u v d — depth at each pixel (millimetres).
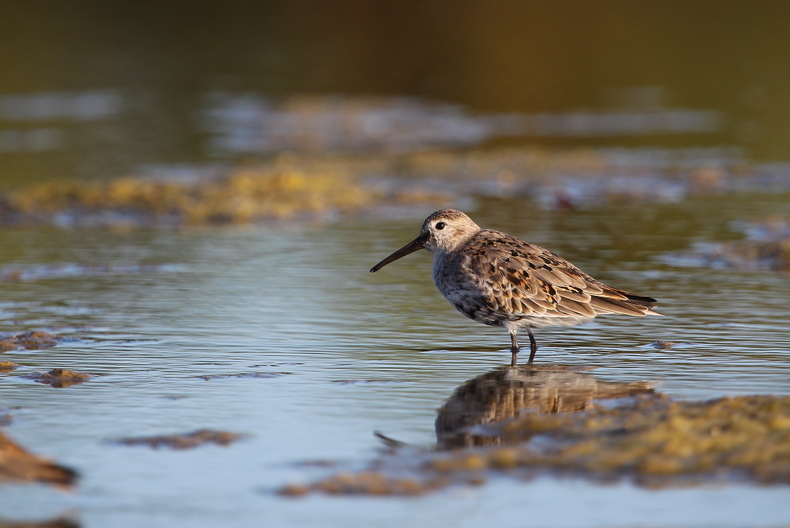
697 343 12828
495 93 43719
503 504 7867
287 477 8477
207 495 8141
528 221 21812
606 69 45969
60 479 8086
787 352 12312
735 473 8250
